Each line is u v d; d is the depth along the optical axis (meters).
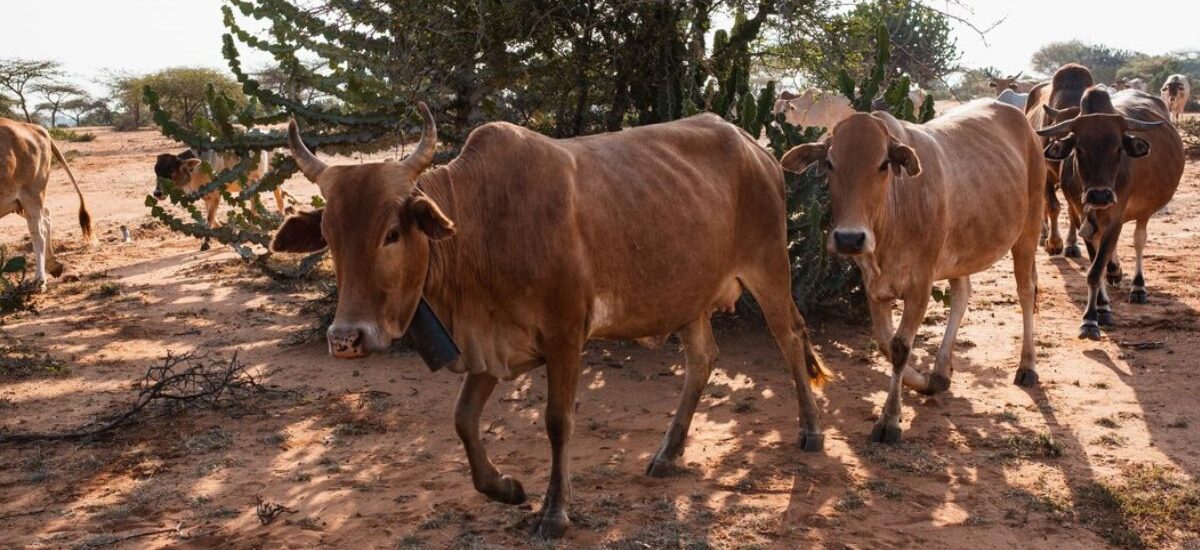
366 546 4.96
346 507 5.46
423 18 8.77
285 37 8.73
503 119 9.45
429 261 4.52
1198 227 14.16
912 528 5.14
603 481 5.78
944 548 4.92
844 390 7.58
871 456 6.14
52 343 9.34
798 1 8.98
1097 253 9.02
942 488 5.65
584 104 9.54
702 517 5.24
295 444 6.52
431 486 5.75
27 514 5.45
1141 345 8.48
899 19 9.74
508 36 8.83
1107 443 6.31
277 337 9.45
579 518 5.20
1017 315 9.77
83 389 7.87
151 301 11.21
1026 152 7.67
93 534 5.16
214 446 6.45
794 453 6.24
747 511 5.34
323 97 10.30
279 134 9.02
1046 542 4.98
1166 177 9.73
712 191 5.66
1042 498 5.46
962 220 6.75
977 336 9.04
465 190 4.70
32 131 12.03
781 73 9.97
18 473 6.07
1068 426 6.64
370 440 6.61
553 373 4.90
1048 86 14.48
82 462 6.20
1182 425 6.56
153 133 57.06
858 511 5.34
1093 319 8.85
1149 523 5.17
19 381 8.08
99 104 73.06
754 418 6.98
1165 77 56.16
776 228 6.04
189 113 52.94
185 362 8.55
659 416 7.05
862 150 5.90
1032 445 6.28
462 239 4.66
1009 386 7.56
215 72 53.41
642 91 9.58
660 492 5.61
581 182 5.01
